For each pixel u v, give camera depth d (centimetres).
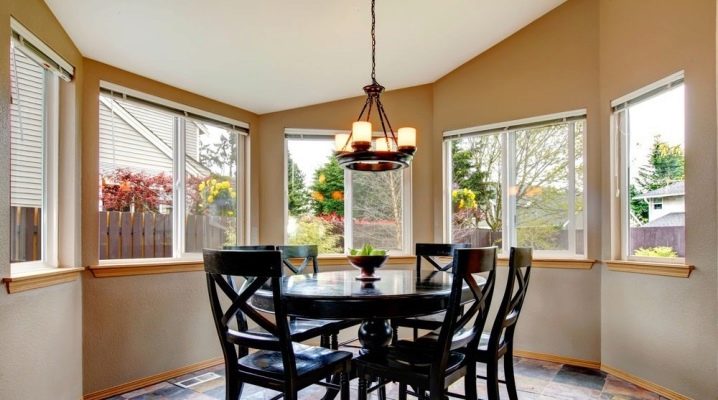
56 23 228
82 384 250
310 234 388
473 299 220
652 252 281
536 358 336
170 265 298
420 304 189
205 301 323
